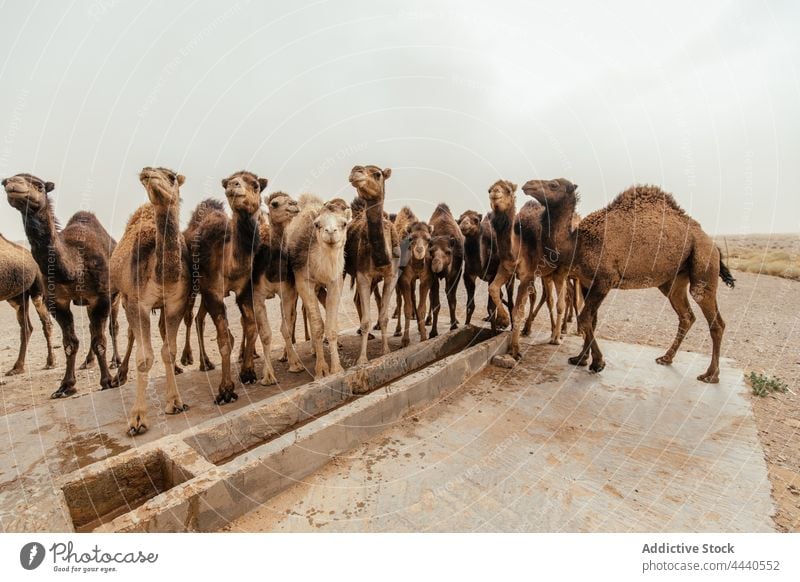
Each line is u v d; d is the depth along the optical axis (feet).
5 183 13.83
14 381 18.79
